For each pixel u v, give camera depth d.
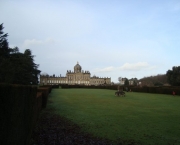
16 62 43.69
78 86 94.81
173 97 38.28
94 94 45.50
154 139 10.00
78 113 17.92
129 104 25.84
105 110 20.03
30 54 68.56
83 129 11.74
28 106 7.32
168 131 11.62
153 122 14.17
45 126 12.22
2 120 4.16
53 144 8.64
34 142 8.77
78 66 181.88
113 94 45.75
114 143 9.19
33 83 56.12
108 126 12.67
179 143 9.45
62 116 16.22
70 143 8.88
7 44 39.16
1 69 33.25
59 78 172.38
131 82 149.88
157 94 47.62
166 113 18.47
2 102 4.17
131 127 12.50
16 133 5.39
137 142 9.45
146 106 23.88
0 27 38.12
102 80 181.00
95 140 9.55
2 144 4.18
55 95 41.22
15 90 5.16
